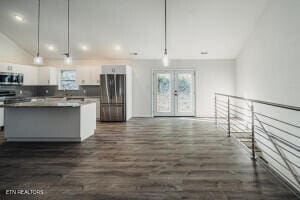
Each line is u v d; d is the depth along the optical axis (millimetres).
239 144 4047
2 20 5555
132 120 7090
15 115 4301
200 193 2191
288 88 4047
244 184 2381
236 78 7523
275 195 2145
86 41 6535
